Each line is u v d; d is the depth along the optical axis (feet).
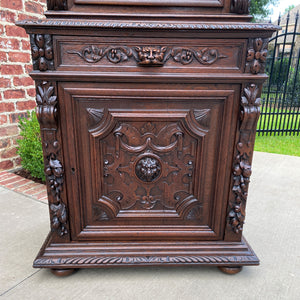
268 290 3.95
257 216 6.13
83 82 3.47
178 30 3.24
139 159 3.89
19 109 8.30
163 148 3.84
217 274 4.29
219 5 3.40
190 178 4.02
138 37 3.31
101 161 3.87
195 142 3.84
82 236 4.15
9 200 6.61
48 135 3.67
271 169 9.29
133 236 4.18
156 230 4.19
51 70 3.39
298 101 20.98
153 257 4.08
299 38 39.75
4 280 4.05
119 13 3.35
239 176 3.94
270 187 7.77
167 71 3.43
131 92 3.53
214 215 4.15
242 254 4.18
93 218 4.14
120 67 3.41
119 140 3.78
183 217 4.18
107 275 4.22
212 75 3.43
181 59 3.41
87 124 3.68
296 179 8.38
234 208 4.09
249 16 3.38
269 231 5.53
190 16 3.35
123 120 3.67
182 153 3.89
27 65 8.27
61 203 3.99
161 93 3.55
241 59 3.44
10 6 7.49
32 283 4.01
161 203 4.14
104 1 3.33
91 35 3.28
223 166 3.91
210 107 3.67
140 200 4.11
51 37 3.27
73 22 3.17
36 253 4.67
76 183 3.91
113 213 4.12
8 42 7.59
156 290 3.92
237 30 3.25
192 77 3.43
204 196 4.09
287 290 3.96
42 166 7.27
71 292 3.85
